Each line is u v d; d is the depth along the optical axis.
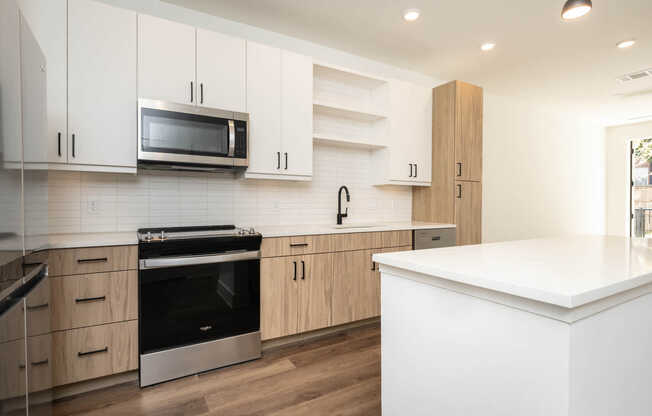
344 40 3.16
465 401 1.10
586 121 6.01
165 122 2.19
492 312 1.03
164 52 2.26
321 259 2.69
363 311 2.90
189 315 2.15
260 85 2.62
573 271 1.09
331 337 2.77
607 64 3.66
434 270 1.16
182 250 2.10
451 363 1.15
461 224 3.50
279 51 2.71
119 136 2.14
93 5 2.06
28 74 1.33
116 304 1.95
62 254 1.82
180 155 2.24
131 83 2.16
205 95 2.40
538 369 0.92
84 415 1.74
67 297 1.83
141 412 1.77
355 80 3.35
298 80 2.79
